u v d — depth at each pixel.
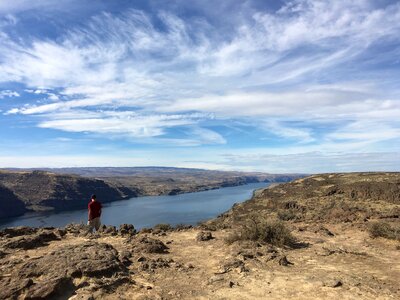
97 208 15.58
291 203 46.12
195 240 13.49
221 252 11.05
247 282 7.97
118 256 9.45
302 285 7.72
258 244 11.51
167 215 103.19
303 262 9.95
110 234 14.00
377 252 11.42
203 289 7.56
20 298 6.54
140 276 8.34
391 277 8.48
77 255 8.41
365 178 58.28
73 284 7.15
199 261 10.09
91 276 7.59
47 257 8.30
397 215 20.80
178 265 9.36
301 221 21.33
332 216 21.44
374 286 7.59
